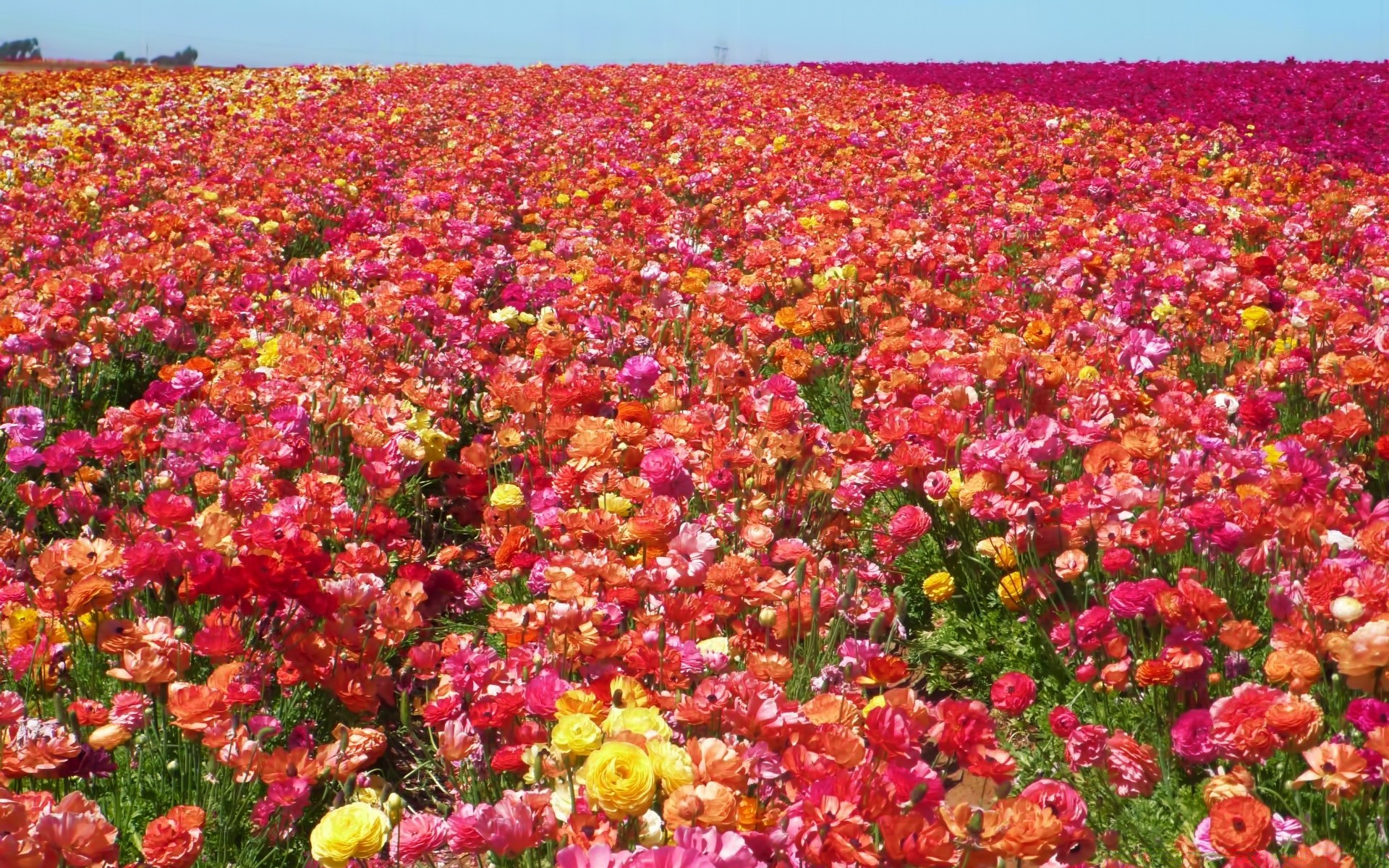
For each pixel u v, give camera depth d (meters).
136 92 22.75
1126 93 21.89
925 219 9.91
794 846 2.39
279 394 4.78
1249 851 2.34
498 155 13.38
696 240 9.73
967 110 19.58
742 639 3.51
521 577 4.29
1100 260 7.34
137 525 3.93
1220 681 3.45
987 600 4.39
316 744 3.52
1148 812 3.12
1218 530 3.65
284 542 3.13
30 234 8.41
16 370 5.30
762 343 6.49
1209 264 7.06
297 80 26.06
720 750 2.43
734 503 4.25
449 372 5.91
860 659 3.27
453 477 5.07
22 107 20.11
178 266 7.38
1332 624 3.15
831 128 16.52
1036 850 2.28
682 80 25.80
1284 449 4.21
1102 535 3.78
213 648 3.04
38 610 3.32
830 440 4.97
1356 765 2.62
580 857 2.10
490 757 3.01
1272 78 24.19
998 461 4.07
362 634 3.32
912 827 2.25
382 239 8.65
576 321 6.36
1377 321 6.20
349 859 2.33
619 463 4.57
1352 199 10.20
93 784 3.04
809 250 8.23
